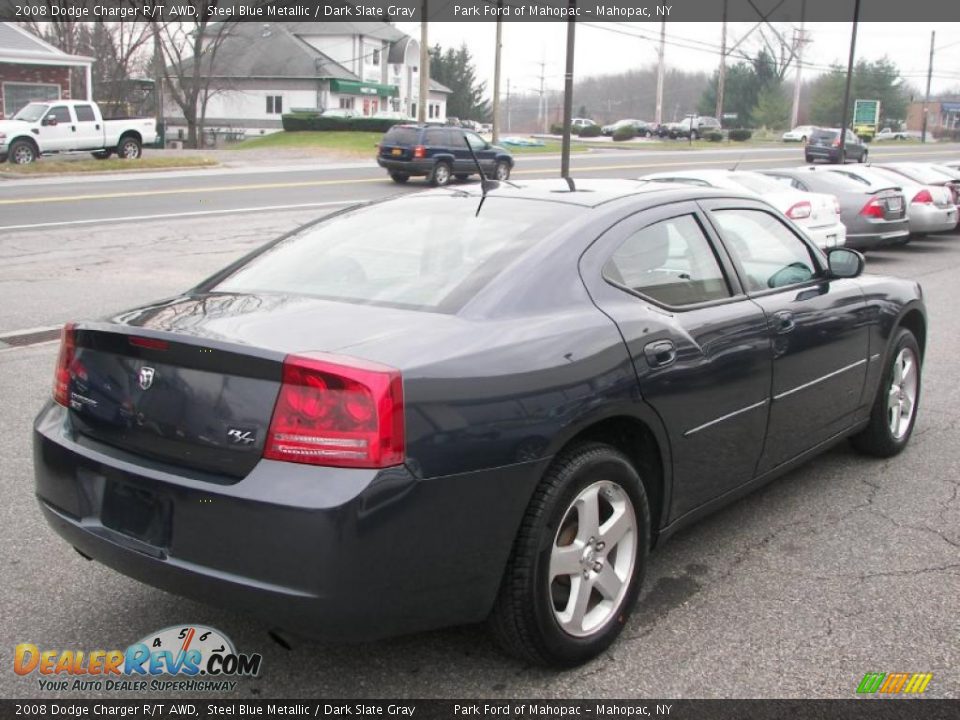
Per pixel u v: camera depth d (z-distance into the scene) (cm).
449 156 2681
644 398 332
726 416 379
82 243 1465
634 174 3209
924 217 1695
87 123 2989
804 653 336
